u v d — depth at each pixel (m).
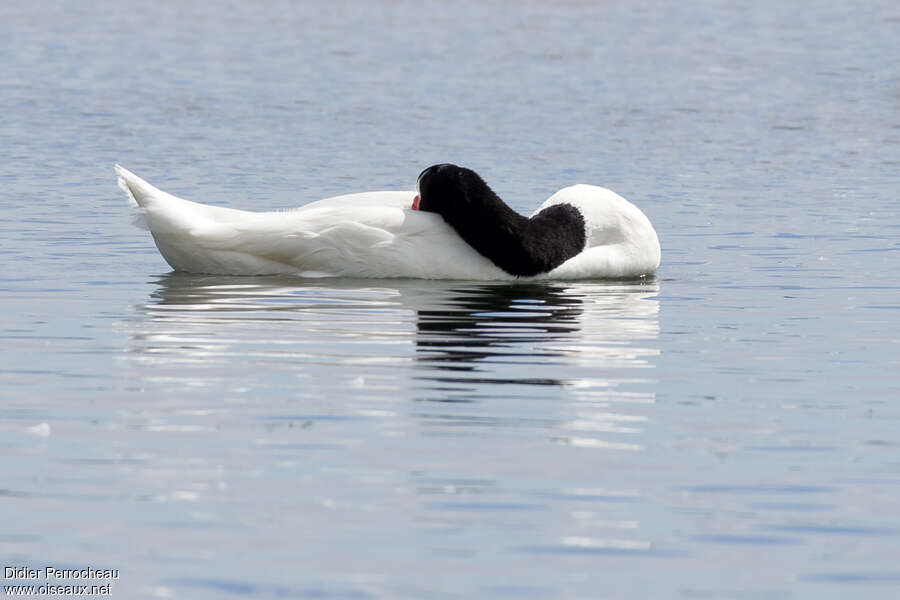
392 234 16.48
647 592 7.98
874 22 55.69
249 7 60.94
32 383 11.90
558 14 58.91
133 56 45.72
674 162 28.53
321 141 30.86
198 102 36.56
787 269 17.88
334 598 7.86
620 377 12.38
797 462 10.10
